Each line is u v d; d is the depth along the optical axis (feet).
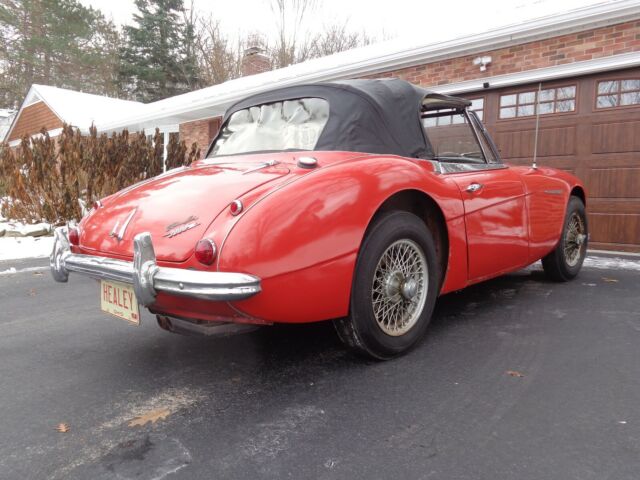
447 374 7.45
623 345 8.52
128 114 48.57
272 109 9.55
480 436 5.68
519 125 22.34
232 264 5.87
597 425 5.88
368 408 6.43
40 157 26.12
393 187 7.51
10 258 19.72
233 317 6.39
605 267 15.98
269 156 8.40
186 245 6.15
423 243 8.16
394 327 8.01
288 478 4.97
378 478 4.94
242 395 6.93
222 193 6.72
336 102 8.65
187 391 7.11
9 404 6.79
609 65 19.22
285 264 6.22
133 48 105.50
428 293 8.37
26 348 9.12
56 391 7.20
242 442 5.67
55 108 57.21
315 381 7.33
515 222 10.44
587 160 20.36
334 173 7.00
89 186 26.63
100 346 9.20
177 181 7.85
